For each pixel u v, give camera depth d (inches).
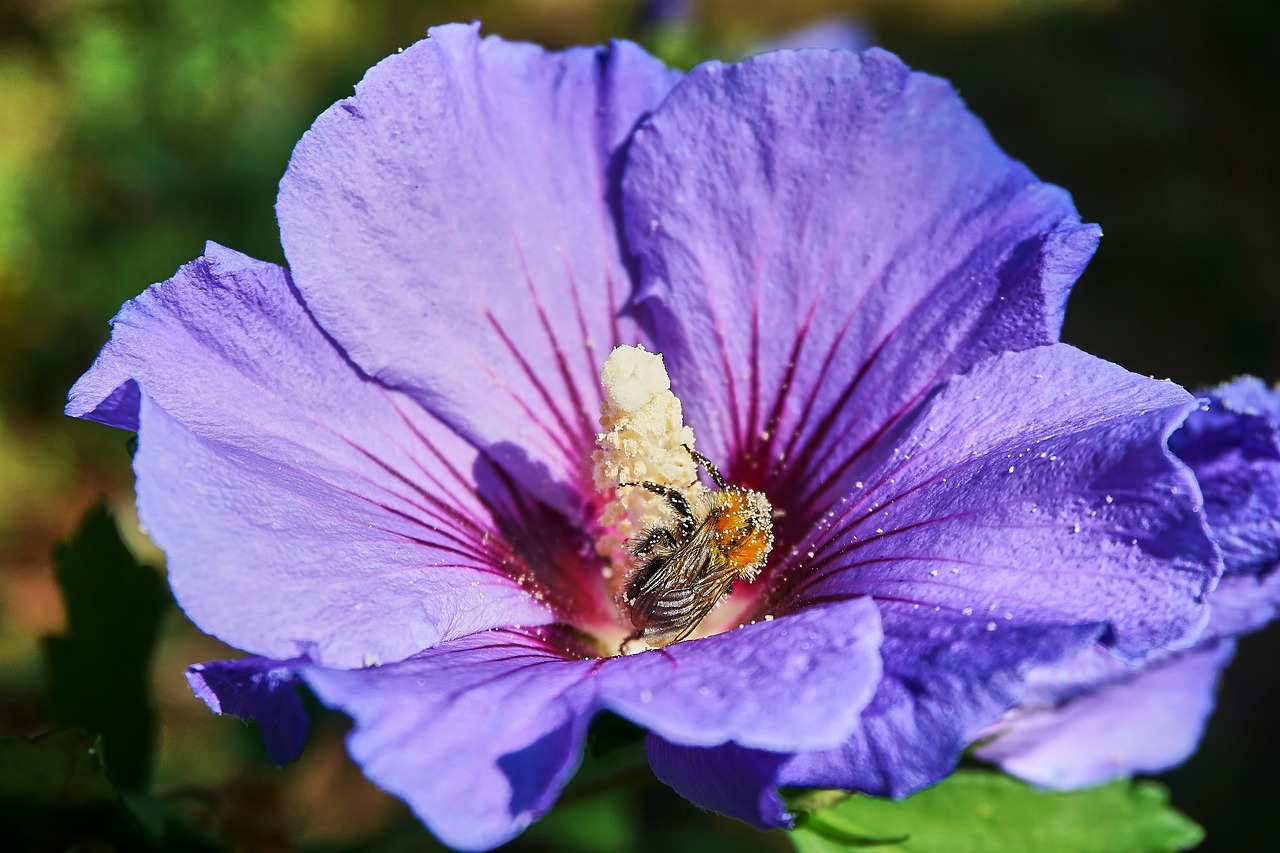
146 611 8.2
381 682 6.3
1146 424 6.7
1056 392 7.2
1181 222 25.3
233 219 21.6
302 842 8.8
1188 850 15.8
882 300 7.7
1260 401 7.6
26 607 17.2
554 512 8.0
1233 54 30.5
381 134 7.4
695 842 13.4
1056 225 7.4
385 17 28.0
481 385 7.7
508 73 7.8
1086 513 6.7
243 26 24.4
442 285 7.6
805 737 6.1
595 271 8.0
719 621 7.9
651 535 7.5
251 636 6.4
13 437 19.7
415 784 6.1
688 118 7.8
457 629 7.1
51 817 7.5
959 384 7.4
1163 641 6.4
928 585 6.8
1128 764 8.1
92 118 23.2
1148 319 24.0
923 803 8.1
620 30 12.1
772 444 7.9
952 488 7.1
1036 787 8.1
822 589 7.3
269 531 6.6
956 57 31.3
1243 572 7.5
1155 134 27.7
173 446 6.5
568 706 6.4
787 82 7.7
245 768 8.3
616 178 8.0
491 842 6.1
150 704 8.2
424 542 7.3
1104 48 31.4
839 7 32.3
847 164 7.8
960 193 7.7
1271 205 26.5
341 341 7.3
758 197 7.8
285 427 7.2
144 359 6.9
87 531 8.2
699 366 8.0
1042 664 6.3
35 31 24.6
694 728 6.1
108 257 21.2
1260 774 16.3
